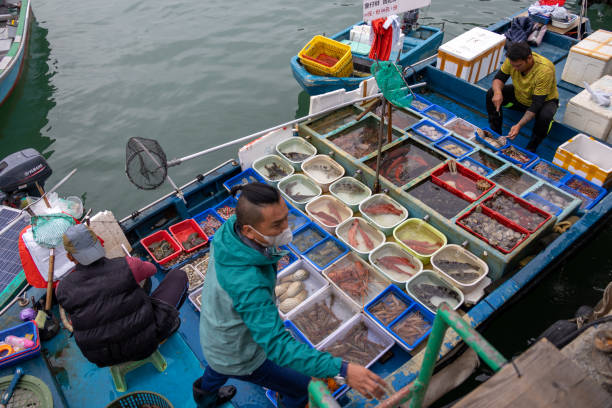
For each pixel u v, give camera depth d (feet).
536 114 18.29
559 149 17.75
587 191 16.78
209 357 8.27
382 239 15.46
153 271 11.09
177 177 24.57
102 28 37.73
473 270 14.16
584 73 22.49
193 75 31.83
